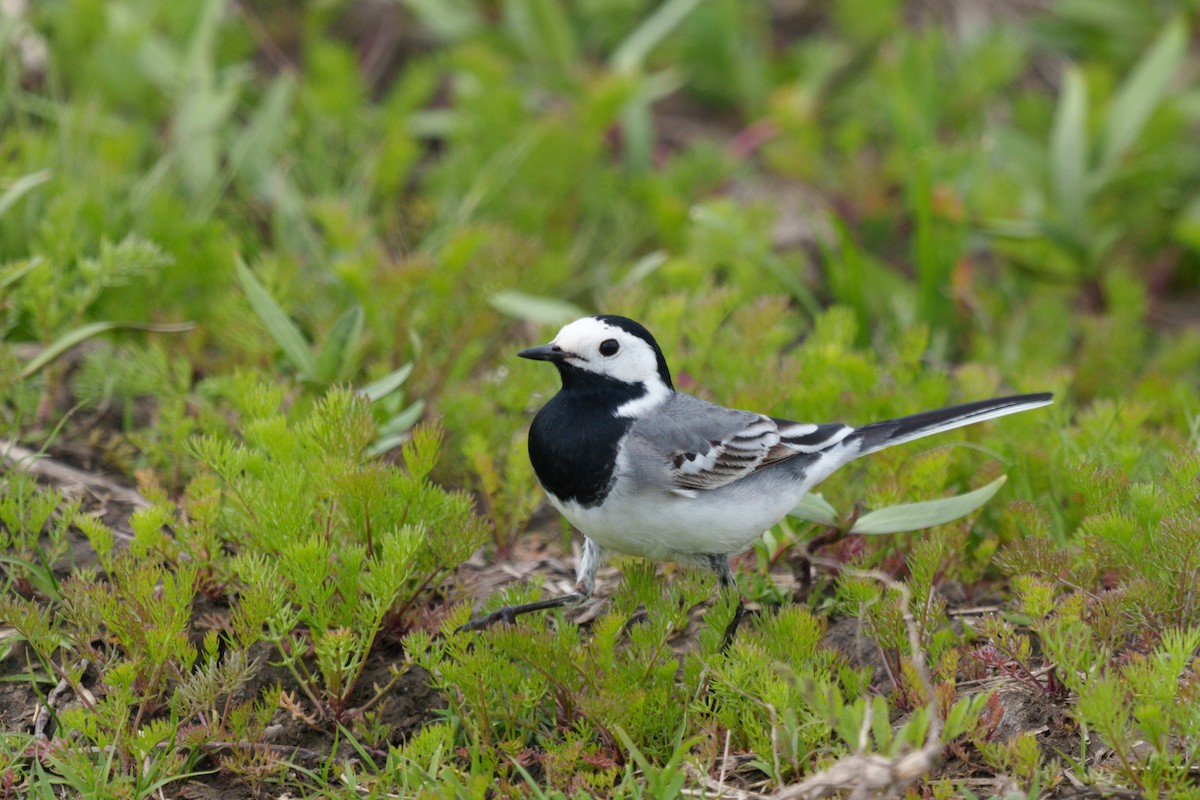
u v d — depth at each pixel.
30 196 12.68
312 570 8.05
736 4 18.55
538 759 7.96
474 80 16.03
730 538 9.05
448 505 8.96
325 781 7.84
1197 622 8.24
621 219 15.43
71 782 7.48
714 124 18.89
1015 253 15.84
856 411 11.19
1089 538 8.68
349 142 15.64
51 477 10.31
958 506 9.30
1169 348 14.33
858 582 8.55
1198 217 16.41
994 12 19.92
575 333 9.02
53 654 8.76
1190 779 7.49
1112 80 18.19
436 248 14.09
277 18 18.50
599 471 8.92
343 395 8.91
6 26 14.73
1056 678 8.27
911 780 6.95
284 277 12.08
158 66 15.76
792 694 7.79
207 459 8.89
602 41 19.11
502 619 8.94
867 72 19.16
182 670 8.39
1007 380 13.24
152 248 11.18
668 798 7.23
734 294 11.53
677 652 9.09
